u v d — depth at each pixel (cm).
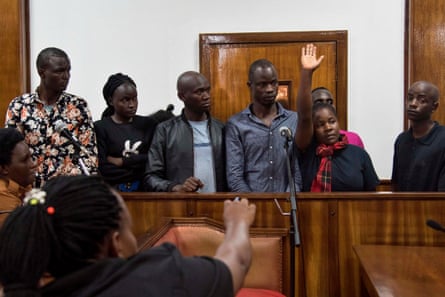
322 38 391
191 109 267
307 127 241
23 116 248
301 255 227
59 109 252
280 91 396
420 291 158
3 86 399
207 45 400
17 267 75
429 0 377
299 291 228
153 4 403
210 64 401
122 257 88
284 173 254
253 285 215
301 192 234
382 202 226
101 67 406
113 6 405
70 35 406
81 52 406
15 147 187
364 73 392
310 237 228
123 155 277
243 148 259
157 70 405
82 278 77
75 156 243
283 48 395
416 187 258
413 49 380
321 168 247
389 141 392
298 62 394
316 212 227
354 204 226
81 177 84
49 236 76
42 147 248
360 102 393
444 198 223
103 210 81
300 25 395
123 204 90
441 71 377
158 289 79
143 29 404
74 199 79
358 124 394
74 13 406
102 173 271
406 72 385
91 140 258
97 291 77
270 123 260
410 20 379
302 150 254
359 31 390
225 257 93
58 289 76
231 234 101
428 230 224
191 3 402
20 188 193
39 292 75
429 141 256
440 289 160
